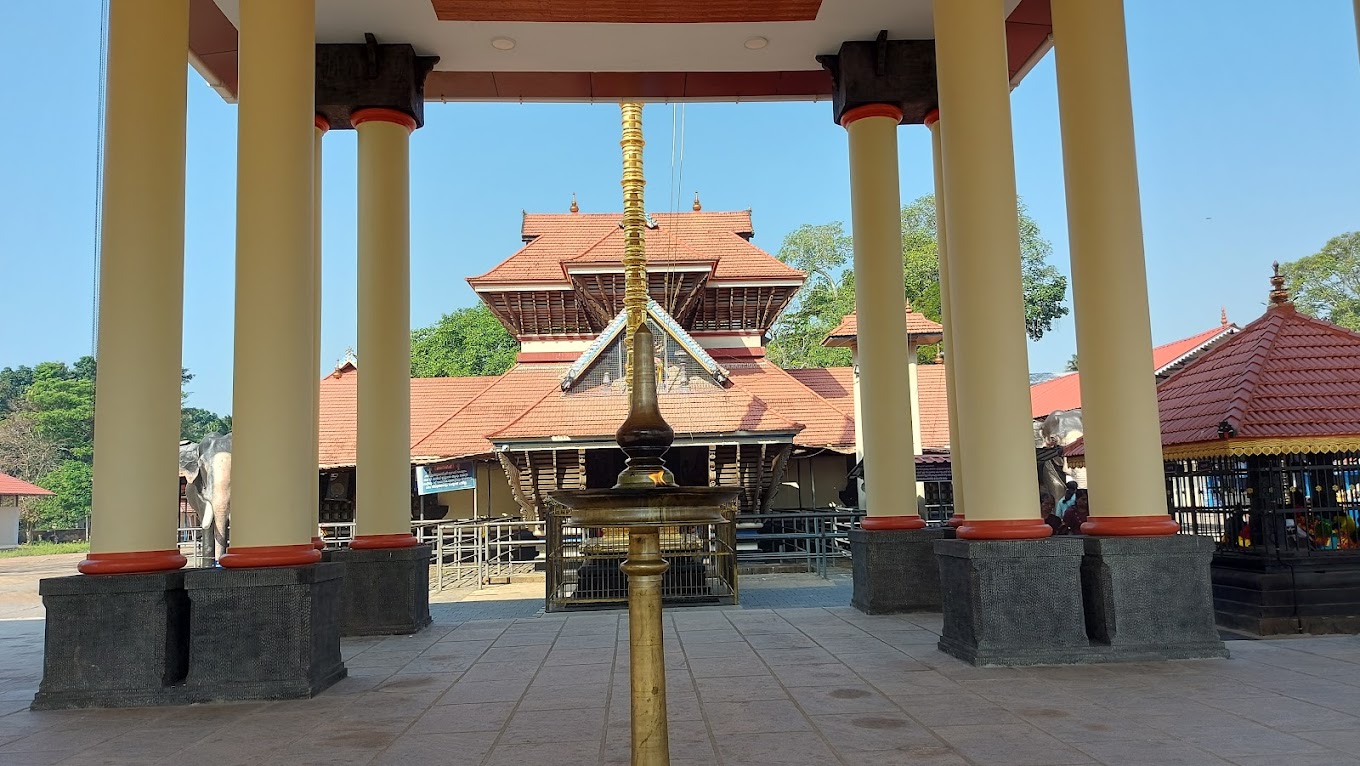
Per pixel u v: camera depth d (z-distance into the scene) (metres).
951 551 7.38
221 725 5.68
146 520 6.71
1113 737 4.79
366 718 5.78
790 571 18.67
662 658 3.24
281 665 6.48
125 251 6.82
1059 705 5.54
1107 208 7.50
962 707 5.56
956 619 7.38
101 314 6.82
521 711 5.86
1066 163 7.81
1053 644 6.88
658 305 19.44
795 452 21.66
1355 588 8.45
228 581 6.51
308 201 7.28
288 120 7.16
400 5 10.11
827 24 10.90
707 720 5.41
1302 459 8.77
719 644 8.30
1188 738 4.73
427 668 7.58
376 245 10.40
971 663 6.93
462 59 11.47
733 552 12.69
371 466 10.09
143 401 6.77
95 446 6.73
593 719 5.59
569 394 19.23
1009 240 7.44
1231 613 8.84
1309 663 6.68
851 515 16.75
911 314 21.19
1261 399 8.86
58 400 57.22
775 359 40.97
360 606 9.64
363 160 10.58
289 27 7.24
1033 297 38.19
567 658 7.93
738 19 10.73
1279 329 9.76
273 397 6.93
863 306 10.96
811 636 8.67
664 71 12.21
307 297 7.20
